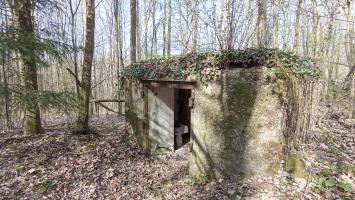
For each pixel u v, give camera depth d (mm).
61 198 4621
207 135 5168
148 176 5707
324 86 9453
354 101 9281
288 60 4512
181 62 5660
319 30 12234
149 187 5160
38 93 4777
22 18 5922
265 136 4637
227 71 4844
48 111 5000
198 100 5301
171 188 5039
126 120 8242
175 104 9258
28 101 4605
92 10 7793
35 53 4754
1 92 4258
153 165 6426
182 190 4887
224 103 4918
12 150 6238
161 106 7371
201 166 5309
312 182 4180
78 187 5012
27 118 7645
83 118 7938
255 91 4641
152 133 7168
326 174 4277
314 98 5730
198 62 5234
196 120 5363
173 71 5797
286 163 4590
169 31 16844
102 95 20453
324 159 4707
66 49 5266
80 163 5898
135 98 7574
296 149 4883
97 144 7066
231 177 4871
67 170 5520
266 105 4602
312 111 5516
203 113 5215
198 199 4414
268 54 4480
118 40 14695
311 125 5504
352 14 10508
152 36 18594
